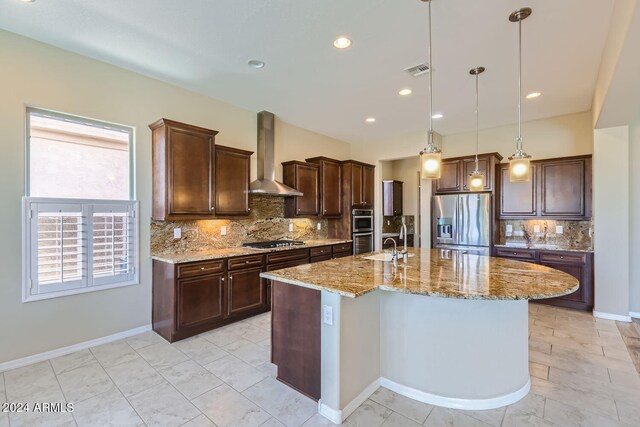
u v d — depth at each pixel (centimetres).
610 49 243
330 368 200
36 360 272
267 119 457
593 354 283
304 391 225
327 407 202
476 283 204
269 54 294
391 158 587
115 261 320
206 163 363
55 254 283
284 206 506
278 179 493
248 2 222
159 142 337
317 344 217
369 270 254
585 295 400
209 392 228
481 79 342
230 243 429
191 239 384
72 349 292
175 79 349
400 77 340
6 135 260
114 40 273
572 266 407
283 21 244
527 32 254
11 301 262
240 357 282
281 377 241
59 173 294
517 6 223
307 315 223
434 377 217
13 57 263
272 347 248
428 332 219
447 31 255
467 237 479
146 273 343
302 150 534
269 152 460
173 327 313
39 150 283
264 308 399
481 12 230
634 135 387
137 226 335
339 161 555
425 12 231
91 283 304
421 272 244
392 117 475
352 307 210
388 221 741
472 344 211
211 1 221
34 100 273
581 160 431
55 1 221
